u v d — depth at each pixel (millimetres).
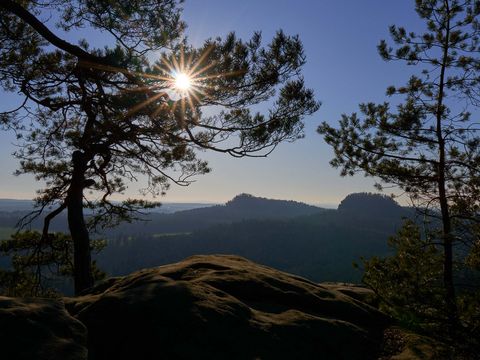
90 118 12750
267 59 10727
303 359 6242
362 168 12742
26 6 11336
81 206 13617
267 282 8609
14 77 12367
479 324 6965
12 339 4730
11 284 15453
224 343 5926
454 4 12250
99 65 10734
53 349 4824
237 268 9148
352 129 12750
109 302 6328
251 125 11820
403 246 9125
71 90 13703
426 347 7414
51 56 12508
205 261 9680
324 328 7121
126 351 5750
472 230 10828
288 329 6715
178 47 11570
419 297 7691
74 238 13375
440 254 9766
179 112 11664
